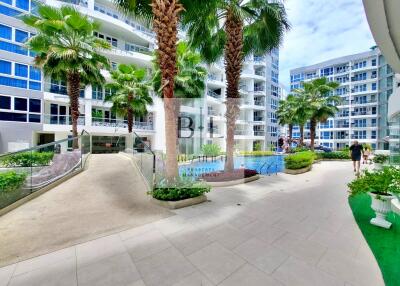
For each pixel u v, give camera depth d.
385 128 35.94
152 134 21.11
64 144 8.39
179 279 2.46
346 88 42.81
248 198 5.92
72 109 10.65
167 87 5.48
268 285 2.36
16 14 14.77
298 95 21.34
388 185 3.82
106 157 11.88
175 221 4.22
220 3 7.61
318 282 2.40
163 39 5.29
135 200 5.54
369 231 3.75
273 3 7.99
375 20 3.75
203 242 3.36
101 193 5.95
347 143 42.19
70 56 9.58
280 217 4.46
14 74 14.79
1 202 4.55
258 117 37.25
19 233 3.61
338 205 5.29
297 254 3.00
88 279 2.46
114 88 15.32
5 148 14.43
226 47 8.27
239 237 3.54
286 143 35.12
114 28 20.00
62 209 4.78
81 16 9.67
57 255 2.96
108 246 3.22
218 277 2.50
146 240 3.43
